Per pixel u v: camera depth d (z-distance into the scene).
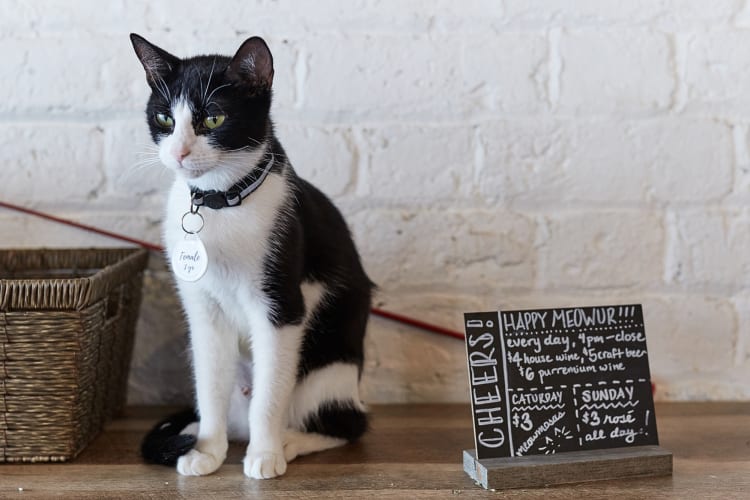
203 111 0.92
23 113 1.26
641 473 0.98
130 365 1.29
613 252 1.30
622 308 1.01
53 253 1.24
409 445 1.11
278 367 1.00
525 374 0.98
